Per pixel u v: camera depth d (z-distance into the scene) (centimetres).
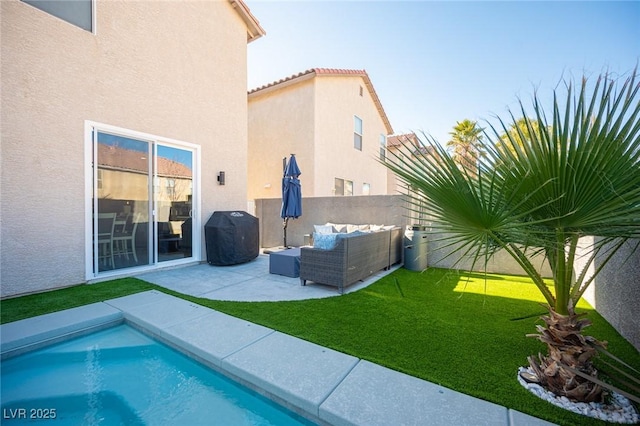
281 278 548
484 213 179
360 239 500
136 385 265
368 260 529
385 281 534
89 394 253
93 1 493
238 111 762
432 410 192
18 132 418
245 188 783
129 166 546
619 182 161
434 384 220
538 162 173
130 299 415
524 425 178
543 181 176
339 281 452
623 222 166
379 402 200
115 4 520
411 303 411
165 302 404
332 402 200
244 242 673
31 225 432
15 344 288
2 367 280
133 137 550
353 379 226
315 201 852
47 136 445
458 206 186
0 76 402
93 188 498
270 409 222
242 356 261
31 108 429
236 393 245
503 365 246
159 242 598
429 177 191
